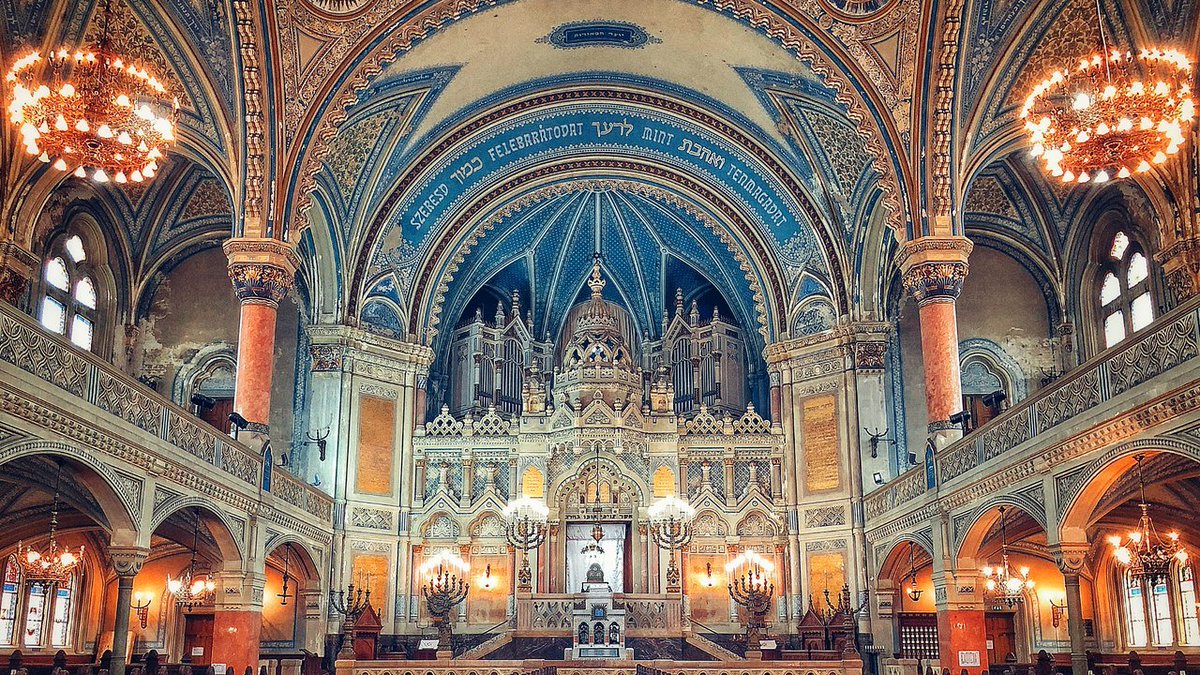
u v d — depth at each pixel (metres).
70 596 29.03
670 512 30.86
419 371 32.41
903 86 24.84
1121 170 17.94
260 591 23.81
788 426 31.78
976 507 21.78
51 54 22.12
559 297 36.56
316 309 30.80
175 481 19.83
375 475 30.75
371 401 31.08
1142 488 17.22
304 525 27.30
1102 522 24.97
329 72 25.02
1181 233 25.09
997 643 30.84
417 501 31.28
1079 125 17.19
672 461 31.75
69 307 28.08
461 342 35.00
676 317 35.72
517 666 23.91
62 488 19.12
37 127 16.62
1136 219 27.84
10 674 19.50
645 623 29.33
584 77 30.52
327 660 28.34
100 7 22.36
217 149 25.11
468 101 30.20
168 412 19.67
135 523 18.28
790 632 30.19
